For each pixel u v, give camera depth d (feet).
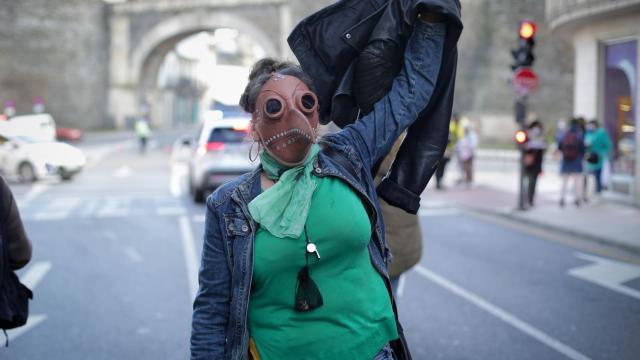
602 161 46.62
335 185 6.26
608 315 19.44
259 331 6.27
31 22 163.12
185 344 17.08
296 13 159.02
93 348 16.75
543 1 133.28
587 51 49.55
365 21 6.93
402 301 21.20
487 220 40.24
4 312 9.80
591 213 40.68
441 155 6.91
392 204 6.94
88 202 49.47
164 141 140.36
